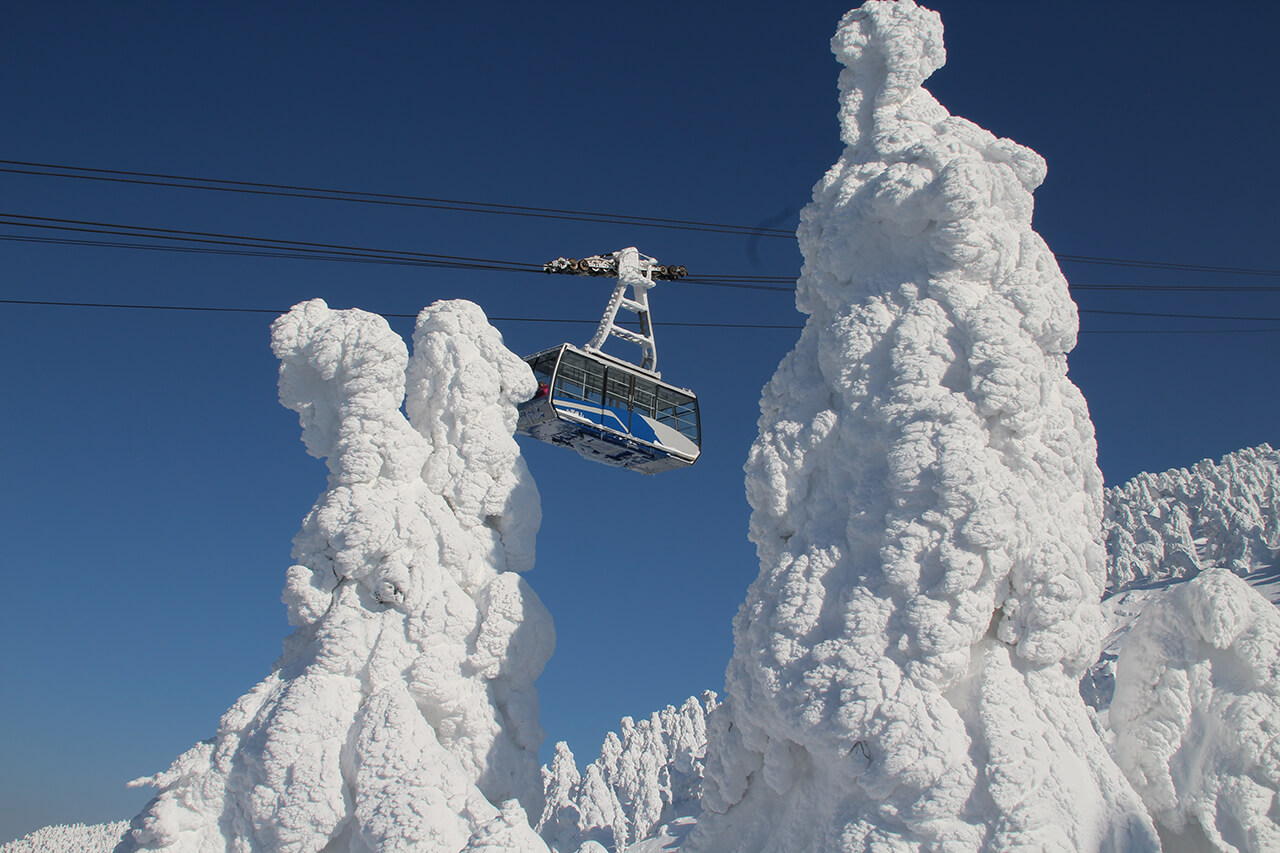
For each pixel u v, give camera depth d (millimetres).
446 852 18125
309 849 18438
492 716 21219
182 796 19094
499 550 23000
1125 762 15945
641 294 36719
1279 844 14148
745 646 16312
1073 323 16578
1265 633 15383
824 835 14352
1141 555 97125
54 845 113250
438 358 23359
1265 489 108000
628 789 69188
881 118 18484
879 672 14320
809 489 16766
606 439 32906
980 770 13891
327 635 20484
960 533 14789
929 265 16562
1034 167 17391
